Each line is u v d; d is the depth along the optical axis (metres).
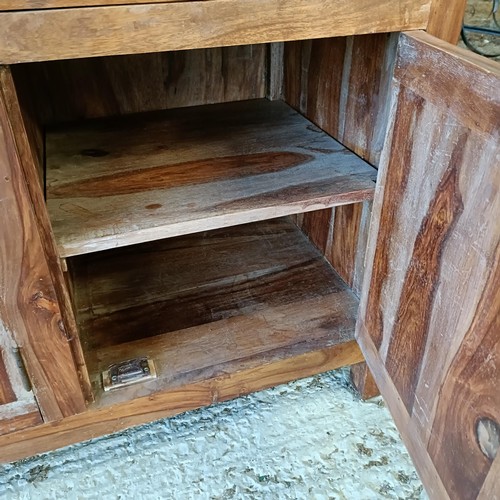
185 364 0.75
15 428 0.65
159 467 0.77
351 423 0.84
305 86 0.92
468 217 0.46
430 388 0.56
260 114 0.96
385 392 0.71
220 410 0.86
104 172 0.74
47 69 0.88
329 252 0.98
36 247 0.52
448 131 0.48
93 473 0.76
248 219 0.65
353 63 0.75
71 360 0.63
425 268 0.55
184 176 0.73
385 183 0.64
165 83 0.97
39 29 0.44
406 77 0.55
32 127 0.74
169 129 0.90
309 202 0.67
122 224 0.62
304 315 0.85
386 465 0.77
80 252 0.59
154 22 0.47
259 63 1.00
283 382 0.82
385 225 0.65
